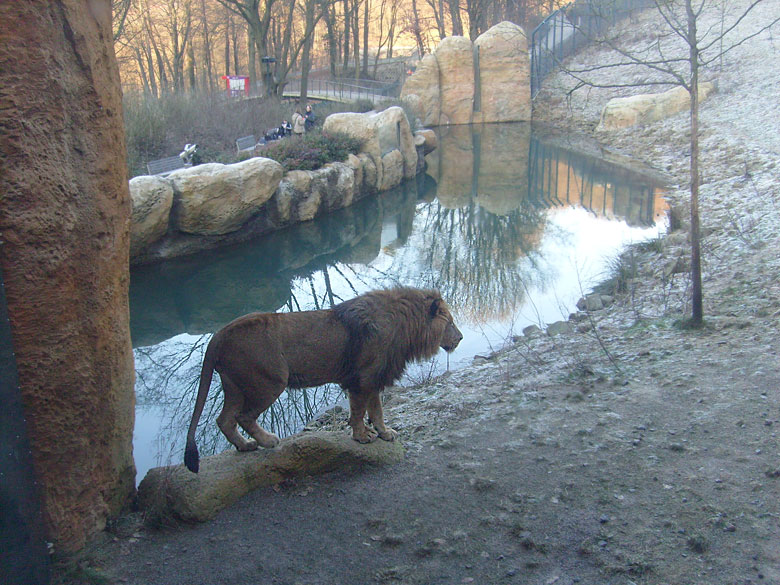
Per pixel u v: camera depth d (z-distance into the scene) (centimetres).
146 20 4678
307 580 436
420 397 839
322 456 557
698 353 789
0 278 372
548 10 5012
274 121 3050
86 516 464
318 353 525
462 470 573
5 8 379
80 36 421
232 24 5103
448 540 474
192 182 1667
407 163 2761
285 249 1869
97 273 447
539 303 1320
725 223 1420
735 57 3291
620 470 554
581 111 3856
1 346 368
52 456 436
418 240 1959
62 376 431
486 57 4247
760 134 2291
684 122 2908
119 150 467
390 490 544
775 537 450
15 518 375
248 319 509
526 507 510
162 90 3012
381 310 535
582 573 432
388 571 441
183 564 452
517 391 770
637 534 466
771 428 591
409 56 6525
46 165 406
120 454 498
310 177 2081
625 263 1409
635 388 724
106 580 432
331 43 5378
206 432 881
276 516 507
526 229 1983
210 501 499
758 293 963
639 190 2278
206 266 1697
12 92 386
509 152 3331
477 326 1234
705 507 489
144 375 1116
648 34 4006
